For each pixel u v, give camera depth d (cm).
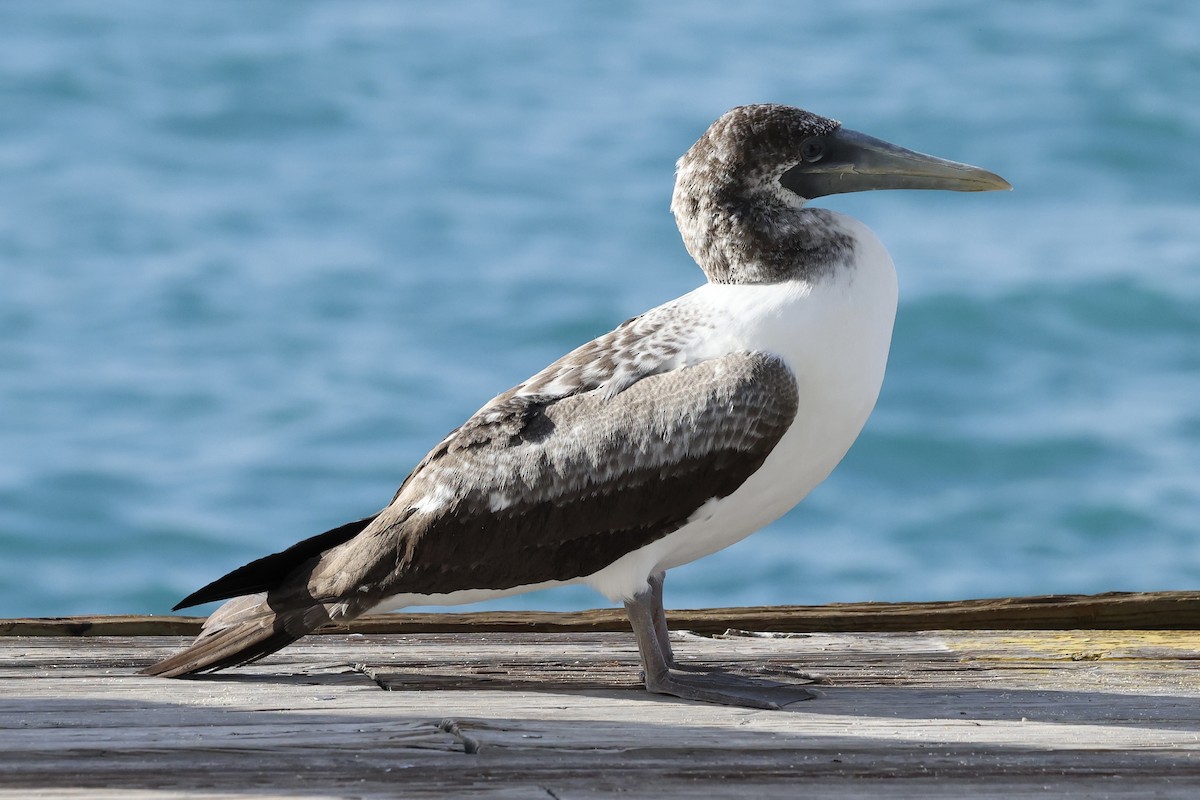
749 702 635
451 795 517
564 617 793
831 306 661
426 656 727
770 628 796
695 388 655
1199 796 523
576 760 557
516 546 668
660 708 633
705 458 650
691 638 773
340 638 764
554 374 694
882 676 694
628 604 669
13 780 529
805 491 695
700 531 672
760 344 658
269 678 686
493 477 668
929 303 2573
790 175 692
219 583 686
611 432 659
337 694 653
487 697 650
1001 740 586
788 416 652
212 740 577
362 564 677
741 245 681
